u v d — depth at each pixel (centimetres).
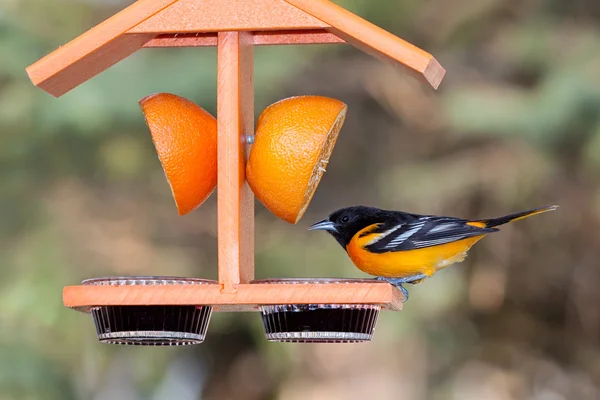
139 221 1375
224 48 651
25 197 1339
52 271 1310
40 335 1280
